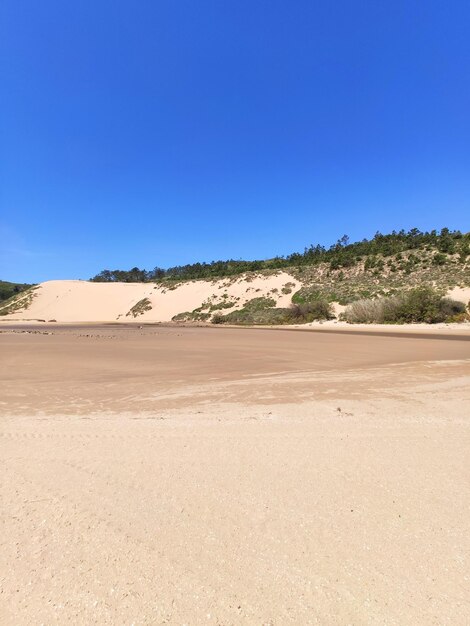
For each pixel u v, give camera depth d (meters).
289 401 7.09
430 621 2.06
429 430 5.30
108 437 5.08
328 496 3.41
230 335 25.52
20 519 3.08
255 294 59.50
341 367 11.12
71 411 6.48
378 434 5.14
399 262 54.16
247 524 2.98
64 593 2.29
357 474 3.87
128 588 2.33
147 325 48.47
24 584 2.37
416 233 65.44
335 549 2.66
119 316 66.31
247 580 2.38
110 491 3.55
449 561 2.52
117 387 8.48
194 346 17.69
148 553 2.64
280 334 25.95
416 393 7.66
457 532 2.84
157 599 2.24
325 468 4.02
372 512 3.13
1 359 13.20
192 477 3.83
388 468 4.01
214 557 2.60
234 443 4.82
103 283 83.25
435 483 3.65
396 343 18.12
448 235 60.03
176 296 67.31
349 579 2.38
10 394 7.82
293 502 3.31
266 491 3.52
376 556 2.58
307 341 19.86
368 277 53.03
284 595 2.26
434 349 15.49
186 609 2.17
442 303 31.92
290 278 61.59
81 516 3.12
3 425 5.66
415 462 4.16
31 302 76.81
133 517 3.10
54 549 2.70
